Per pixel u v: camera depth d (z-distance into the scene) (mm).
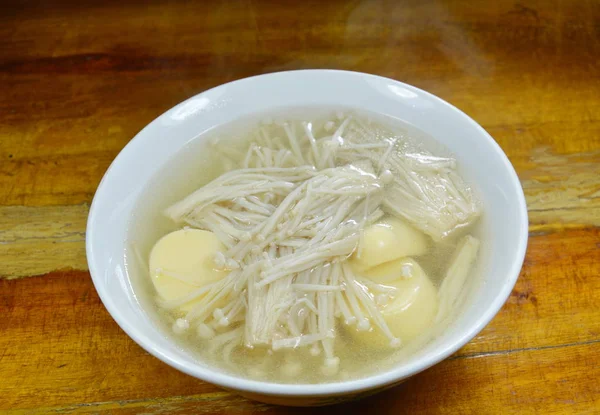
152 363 288
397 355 262
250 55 428
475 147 310
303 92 356
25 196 357
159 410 273
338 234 293
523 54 423
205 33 445
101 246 278
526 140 373
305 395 221
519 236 261
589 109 388
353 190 311
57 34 447
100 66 425
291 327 271
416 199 310
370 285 282
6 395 280
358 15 455
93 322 303
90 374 285
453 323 258
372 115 350
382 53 427
